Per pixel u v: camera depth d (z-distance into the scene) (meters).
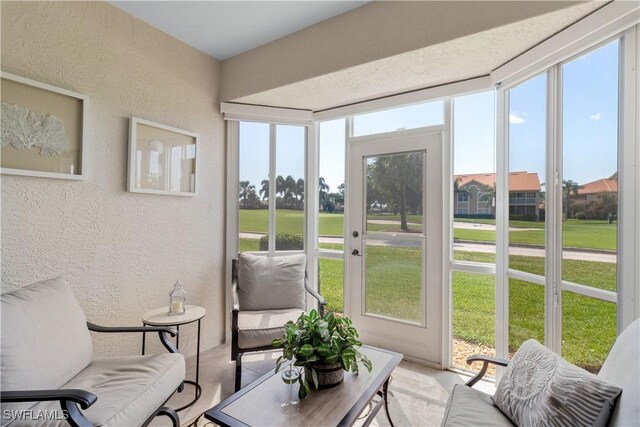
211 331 2.76
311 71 2.31
